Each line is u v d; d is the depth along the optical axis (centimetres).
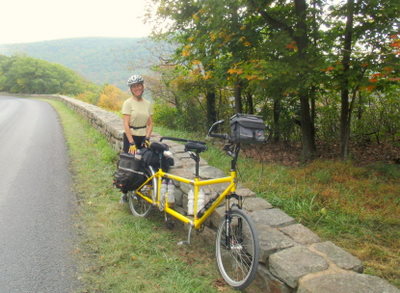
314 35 730
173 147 685
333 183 596
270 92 775
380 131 1023
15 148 962
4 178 662
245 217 303
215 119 1448
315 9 716
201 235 402
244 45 804
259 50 741
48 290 309
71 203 530
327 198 509
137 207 507
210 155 787
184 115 1596
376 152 928
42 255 371
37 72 7675
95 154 873
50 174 693
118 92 3584
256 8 728
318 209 479
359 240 396
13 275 333
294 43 696
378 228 422
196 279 325
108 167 741
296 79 695
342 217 442
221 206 389
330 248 300
